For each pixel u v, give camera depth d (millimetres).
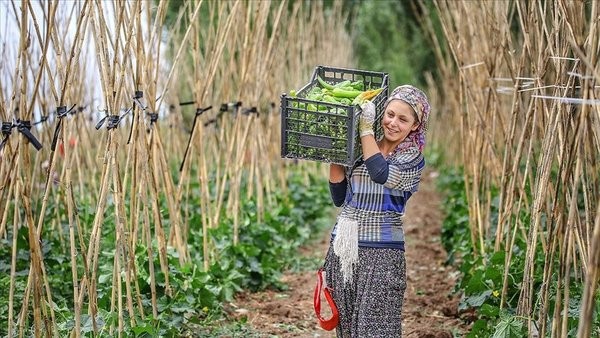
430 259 10031
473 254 7941
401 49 23625
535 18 5625
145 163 5949
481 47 7879
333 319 4816
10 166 4934
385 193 4734
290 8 14523
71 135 8008
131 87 7242
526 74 7012
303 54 12773
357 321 4809
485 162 8172
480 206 8320
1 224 5031
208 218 8461
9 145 5102
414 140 4805
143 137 5938
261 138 9969
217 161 8977
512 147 6684
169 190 7047
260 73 9008
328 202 13078
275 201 10883
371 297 4750
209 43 8430
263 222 9570
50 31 4828
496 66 7480
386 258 4762
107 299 6152
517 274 6414
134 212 6105
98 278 6531
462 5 8344
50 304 5102
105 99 5312
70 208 5180
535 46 6113
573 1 4594
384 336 4766
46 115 7379
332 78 5340
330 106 4598
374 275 4750
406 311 7500
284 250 9484
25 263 7086
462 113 8578
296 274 9000
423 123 4785
